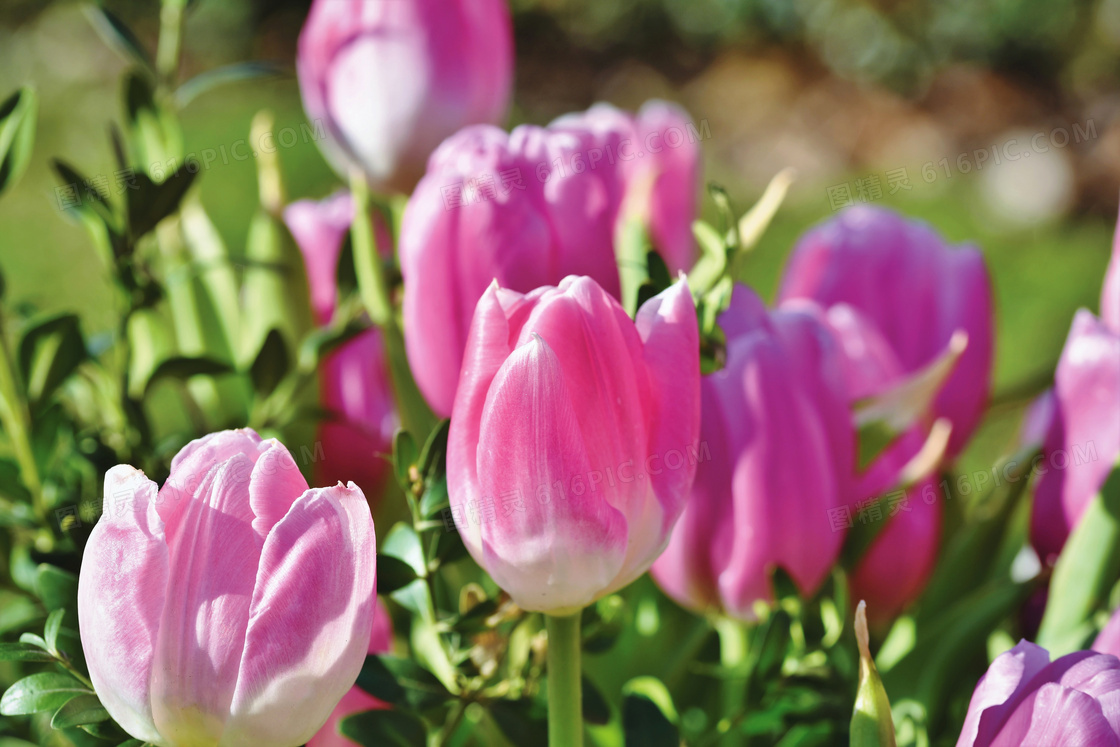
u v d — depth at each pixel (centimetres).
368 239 75
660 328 62
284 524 60
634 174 77
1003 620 77
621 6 550
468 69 76
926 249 80
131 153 77
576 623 64
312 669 60
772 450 71
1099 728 60
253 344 79
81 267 266
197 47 518
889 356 77
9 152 71
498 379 61
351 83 75
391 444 77
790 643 71
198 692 60
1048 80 509
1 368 71
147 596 60
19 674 71
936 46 523
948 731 75
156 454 74
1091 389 73
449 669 68
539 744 66
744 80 520
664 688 72
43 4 504
